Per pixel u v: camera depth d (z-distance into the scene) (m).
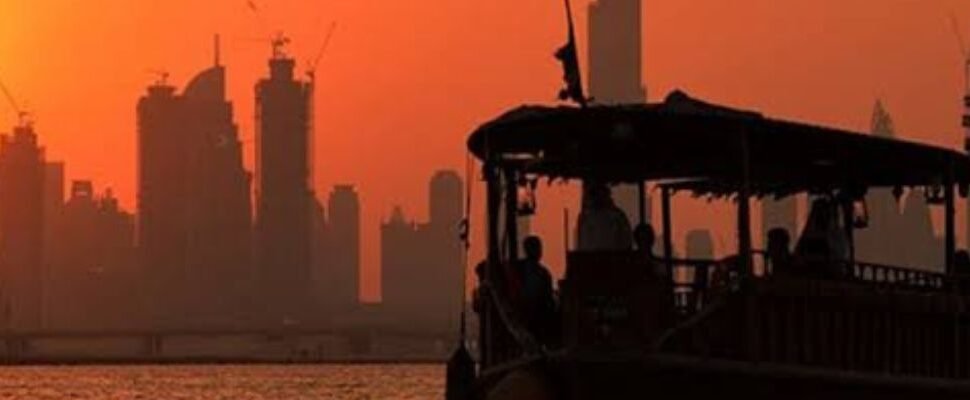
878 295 64.25
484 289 65.69
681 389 57.94
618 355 57.12
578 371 57.38
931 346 67.19
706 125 60.41
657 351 57.44
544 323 62.78
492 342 64.44
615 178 68.94
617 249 59.06
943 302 67.81
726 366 58.47
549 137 63.38
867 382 63.16
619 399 57.47
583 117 60.69
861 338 63.50
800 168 68.00
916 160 66.88
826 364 61.84
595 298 57.59
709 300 59.12
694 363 57.88
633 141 62.19
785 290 60.47
